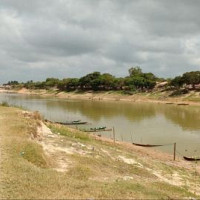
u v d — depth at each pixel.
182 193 20.55
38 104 116.44
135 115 83.44
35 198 14.14
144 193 16.66
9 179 16.06
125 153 31.94
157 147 44.38
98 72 183.25
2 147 21.72
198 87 136.25
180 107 106.50
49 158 23.61
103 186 16.75
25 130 28.70
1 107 43.00
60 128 38.75
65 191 15.23
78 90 181.88
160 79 177.38
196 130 59.50
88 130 57.75
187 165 33.88
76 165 22.81
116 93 156.50
